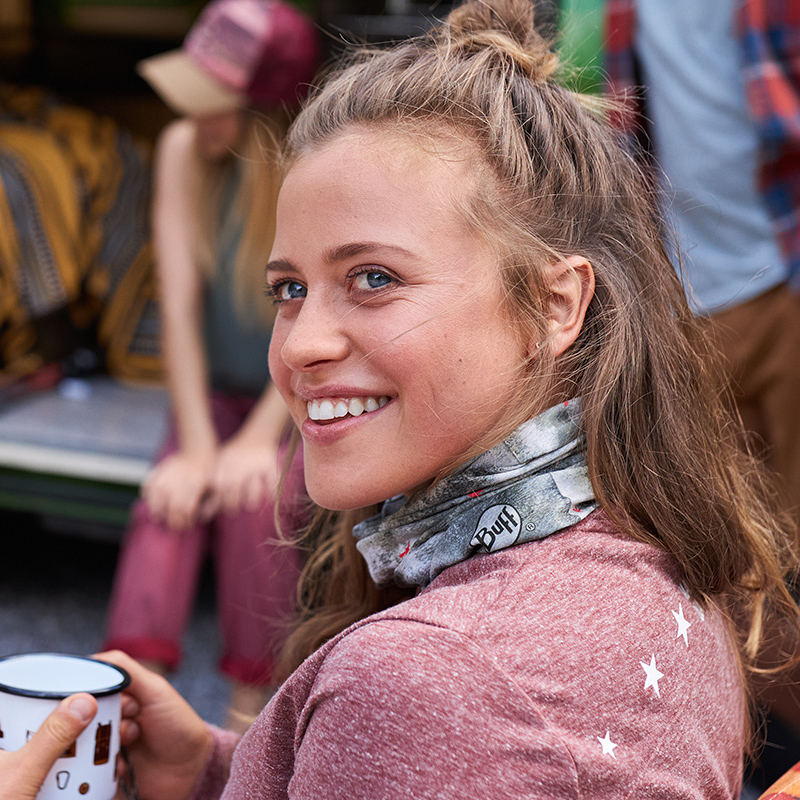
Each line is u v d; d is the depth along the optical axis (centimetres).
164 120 314
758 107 156
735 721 71
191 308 185
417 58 71
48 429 238
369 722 52
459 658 53
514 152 65
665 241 87
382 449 63
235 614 162
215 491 169
